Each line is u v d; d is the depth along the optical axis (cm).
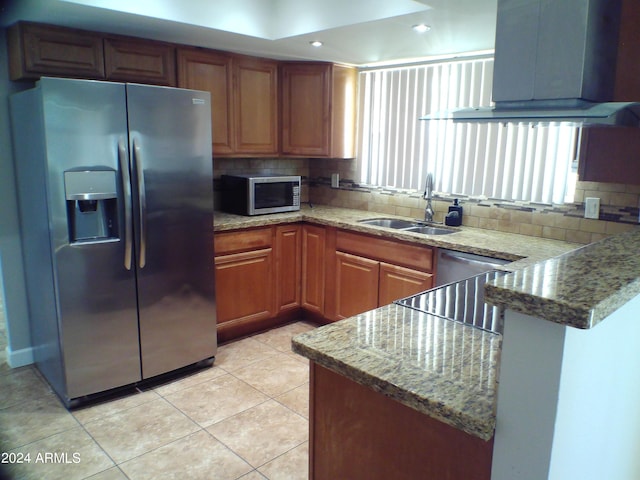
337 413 130
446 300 169
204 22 271
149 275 272
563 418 89
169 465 213
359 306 337
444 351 122
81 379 256
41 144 234
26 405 261
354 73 384
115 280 260
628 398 131
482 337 132
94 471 208
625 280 95
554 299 81
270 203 362
